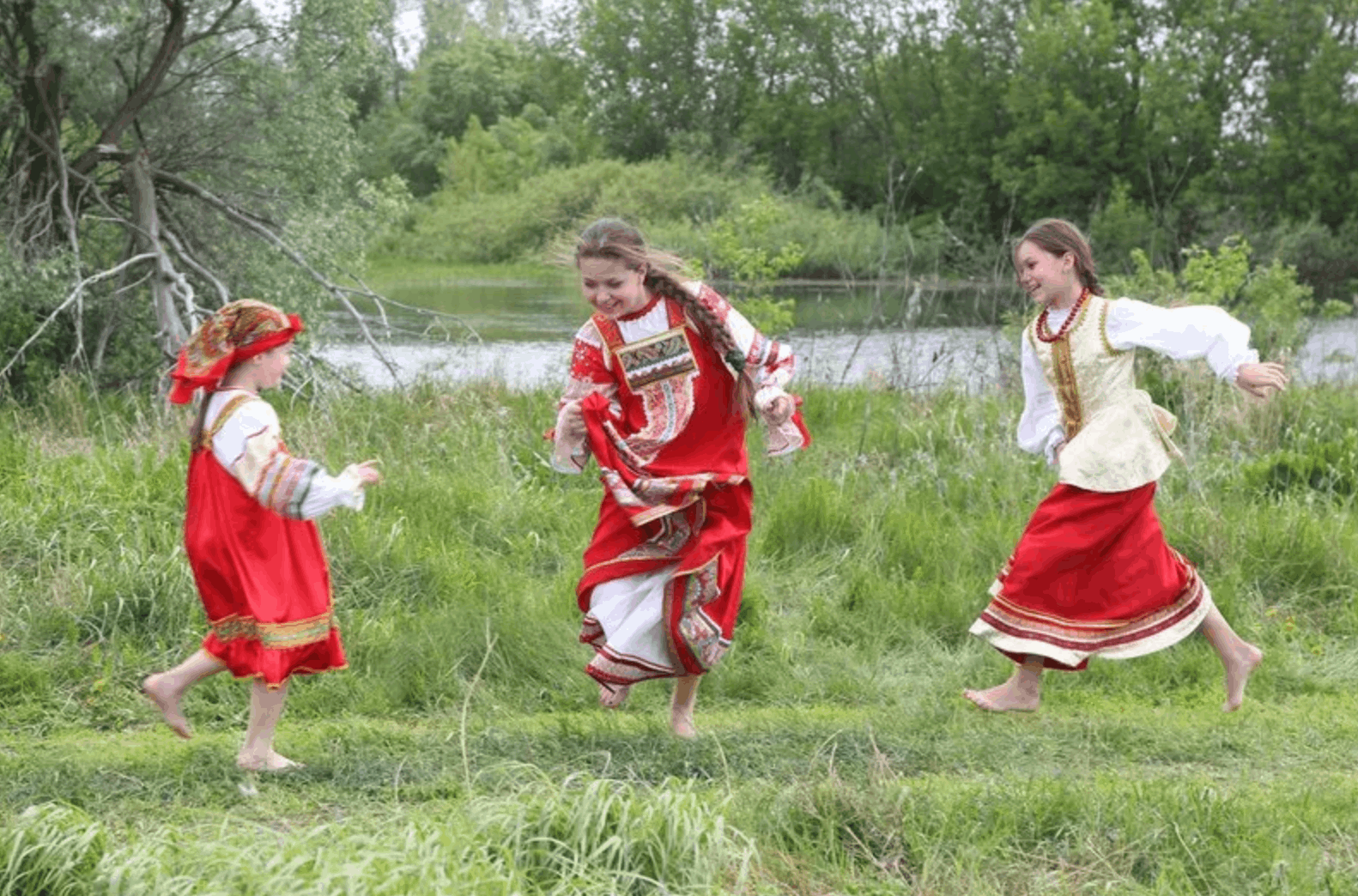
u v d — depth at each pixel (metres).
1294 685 6.68
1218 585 7.61
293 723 6.05
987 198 47.50
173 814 4.67
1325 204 42.38
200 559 4.98
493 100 67.25
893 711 6.19
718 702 6.48
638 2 58.00
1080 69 45.34
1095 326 5.77
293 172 14.92
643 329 5.34
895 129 49.62
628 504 5.25
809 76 52.16
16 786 4.86
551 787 4.28
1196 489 8.90
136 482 8.34
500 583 7.51
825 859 4.32
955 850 4.36
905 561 8.08
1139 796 4.71
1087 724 5.83
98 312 13.44
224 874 3.68
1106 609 5.79
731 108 56.28
